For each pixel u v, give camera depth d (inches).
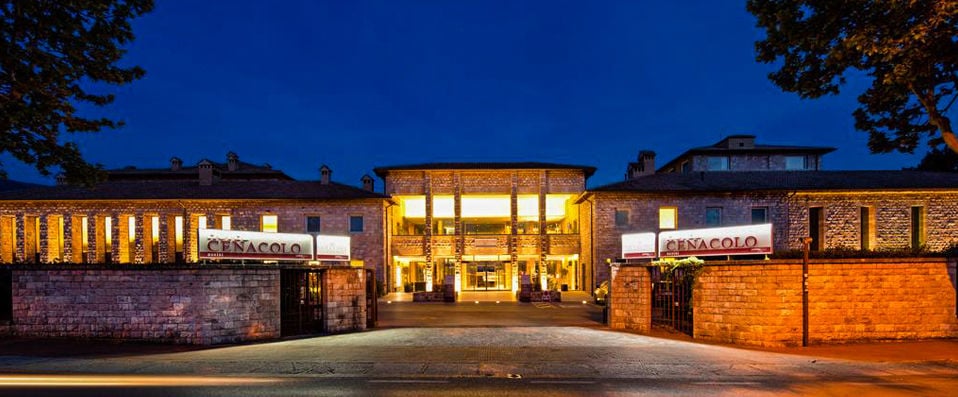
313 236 700.7
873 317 561.3
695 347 538.0
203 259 584.1
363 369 426.0
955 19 422.6
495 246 1494.8
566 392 352.8
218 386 365.1
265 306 611.5
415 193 1504.7
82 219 1417.3
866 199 1300.4
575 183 1507.1
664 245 698.2
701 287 601.6
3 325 580.4
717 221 1323.8
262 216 1397.6
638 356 483.8
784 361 461.1
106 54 616.4
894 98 555.8
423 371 418.6
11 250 1391.5
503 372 416.5
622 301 684.7
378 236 1376.7
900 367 434.9
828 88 559.2
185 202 1386.6
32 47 558.3
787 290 553.3
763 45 561.6
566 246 1489.9
